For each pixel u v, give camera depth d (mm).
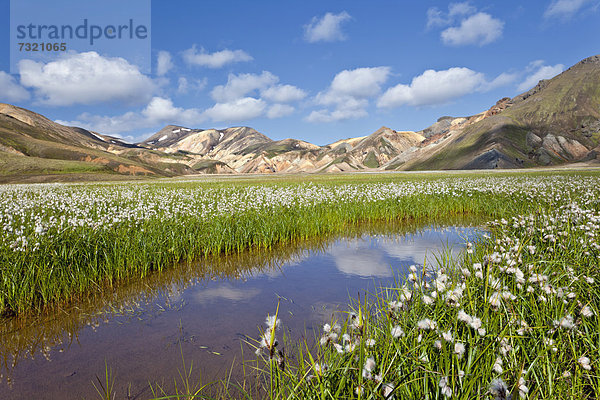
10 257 5883
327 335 2695
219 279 7043
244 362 3783
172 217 10688
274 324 2529
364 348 2502
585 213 7332
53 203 14164
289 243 10391
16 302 5285
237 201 14938
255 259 8617
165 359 3895
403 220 14477
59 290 5754
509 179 27625
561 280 4168
